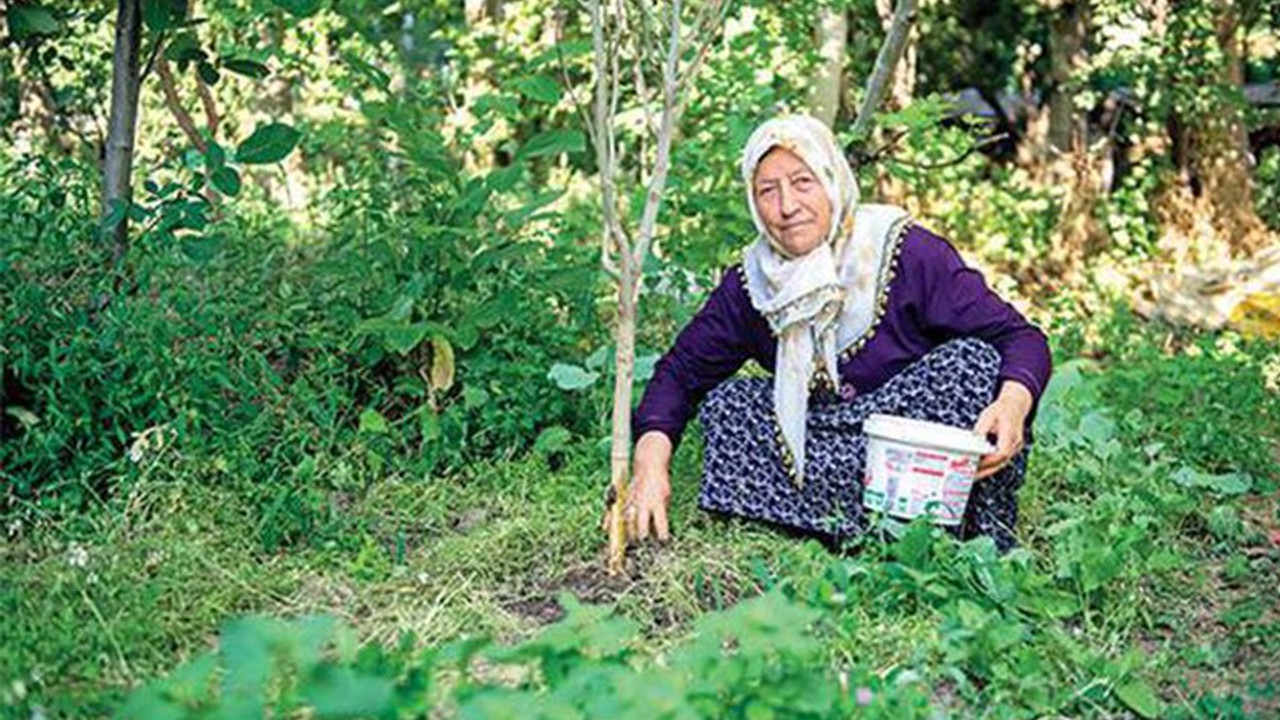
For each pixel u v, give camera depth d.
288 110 8.95
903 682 3.28
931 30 12.43
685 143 6.10
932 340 4.28
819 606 3.51
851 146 6.37
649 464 4.24
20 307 4.54
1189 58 9.60
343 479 4.53
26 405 4.58
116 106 4.93
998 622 3.52
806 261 4.18
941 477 3.97
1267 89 11.79
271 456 4.60
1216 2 9.92
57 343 4.51
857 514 4.22
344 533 4.25
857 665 3.39
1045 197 10.57
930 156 9.19
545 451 4.82
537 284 5.26
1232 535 4.64
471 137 5.28
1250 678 3.64
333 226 5.77
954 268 4.23
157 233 4.72
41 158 5.08
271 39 8.71
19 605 3.53
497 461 4.78
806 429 4.26
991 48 13.06
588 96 8.24
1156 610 4.02
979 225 10.02
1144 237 9.94
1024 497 4.73
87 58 6.23
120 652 3.35
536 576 4.07
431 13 9.57
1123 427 5.57
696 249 5.86
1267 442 5.72
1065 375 5.25
